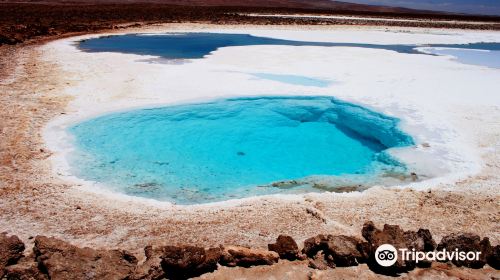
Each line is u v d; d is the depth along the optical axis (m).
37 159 7.51
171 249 4.56
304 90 12.45
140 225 5.54
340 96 11.93
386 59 18.02
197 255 4.55
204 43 21.73
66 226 5.43
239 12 47.84
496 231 5.60
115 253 4.50
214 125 10.12
